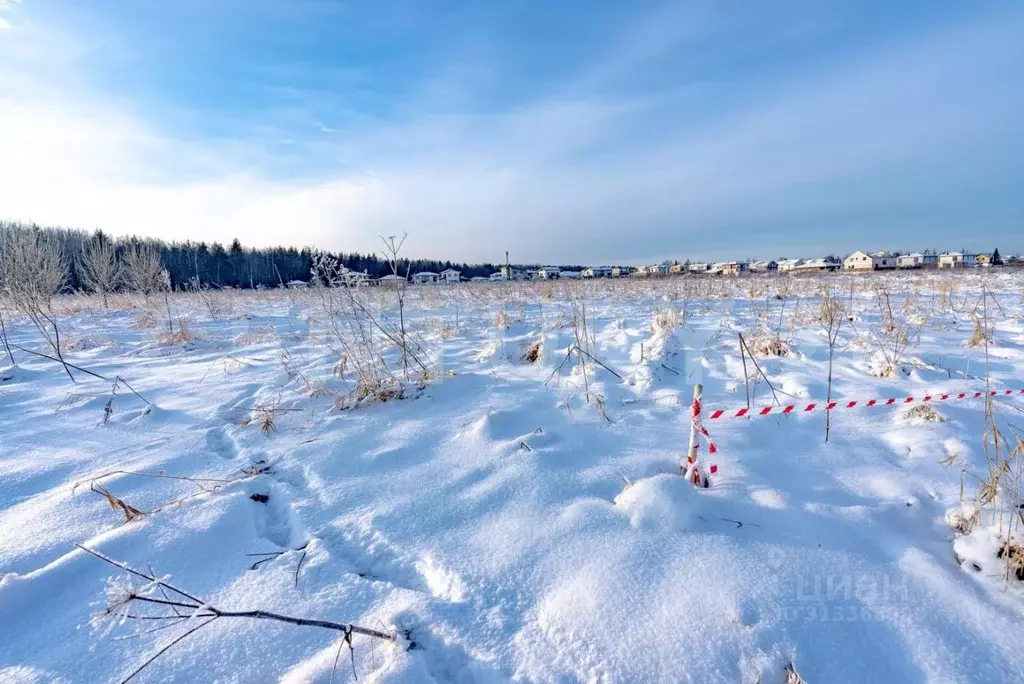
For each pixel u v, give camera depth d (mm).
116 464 3658
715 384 5203
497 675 1904
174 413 4770
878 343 6379
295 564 2535
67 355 7898
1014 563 2250
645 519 2688
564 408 4535
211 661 1958
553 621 2113
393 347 6762
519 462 3420
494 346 6676
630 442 3770
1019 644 1957
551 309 11914
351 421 4422
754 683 1839
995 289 14461
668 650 1948
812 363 5848
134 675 1898
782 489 3012
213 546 2699
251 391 5465
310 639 2062
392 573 2510
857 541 2555
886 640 1988
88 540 2705
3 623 2168
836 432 3854
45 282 10695
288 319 12156
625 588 2240
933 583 2270
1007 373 5219
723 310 10969
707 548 2479
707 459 3414
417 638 2068
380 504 3047
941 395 3877
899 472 3207
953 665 1883
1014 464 3100
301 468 3566
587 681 1853
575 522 2729
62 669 1944
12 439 4145
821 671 1878
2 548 2650
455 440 3918
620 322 8781
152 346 8469
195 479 3389
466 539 2672
